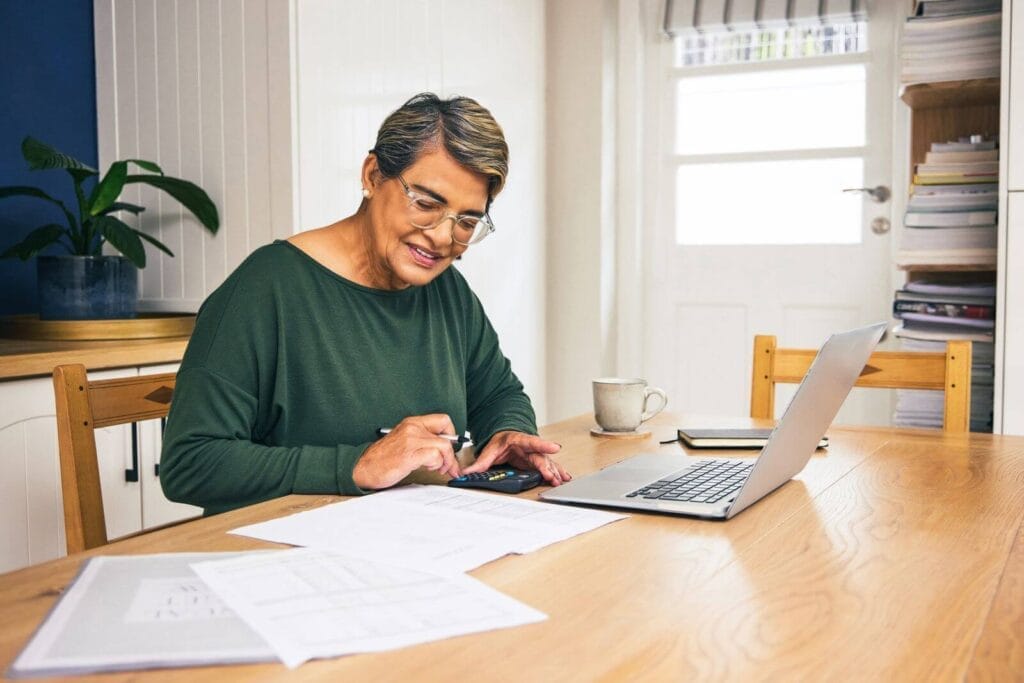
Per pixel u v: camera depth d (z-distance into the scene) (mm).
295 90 2283
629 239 3768
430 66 2867
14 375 1800
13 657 592
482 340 1530
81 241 2168
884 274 3457
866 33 3428
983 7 2545
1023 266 2445
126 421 1245
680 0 3633
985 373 2619
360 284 1299
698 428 1566
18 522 1852
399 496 1030
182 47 2398
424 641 624
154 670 573
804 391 973
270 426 1243
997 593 745
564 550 844
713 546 866
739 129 3646
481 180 1192
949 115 2875
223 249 2395
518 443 1199
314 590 708
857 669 594
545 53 3654
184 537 868
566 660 600
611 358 3789
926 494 1103
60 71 2438
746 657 611
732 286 3686
